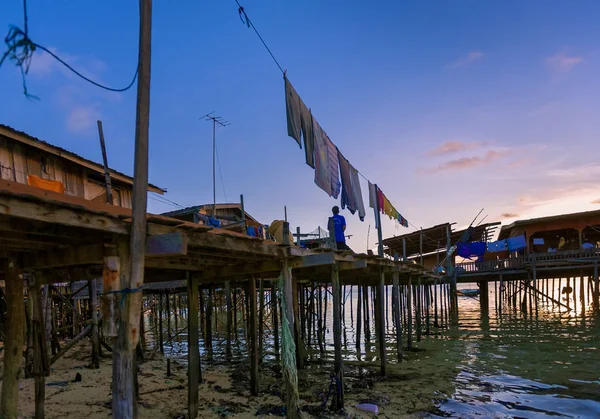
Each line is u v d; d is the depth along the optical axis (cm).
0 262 642
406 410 948
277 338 1767
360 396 1045
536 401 1010
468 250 3225
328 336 2261
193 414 866
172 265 814
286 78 759
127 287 475
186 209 1927
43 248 571
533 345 1777
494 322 2711
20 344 597
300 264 843
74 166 1594
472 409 954
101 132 1188
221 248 628
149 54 493
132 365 470
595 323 2534
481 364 1415
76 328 1962
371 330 2509
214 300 2317
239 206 2441
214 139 2164
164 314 3088
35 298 753
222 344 1973
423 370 1337
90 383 1102
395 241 3269
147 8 492
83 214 428
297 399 807
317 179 912
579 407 965
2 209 362
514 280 3628
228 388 1123
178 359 1588
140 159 480
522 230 3478
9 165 1327
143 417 872
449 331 2327
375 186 1484
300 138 814
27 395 978
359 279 1838
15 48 290
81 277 718
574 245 3631
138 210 475
